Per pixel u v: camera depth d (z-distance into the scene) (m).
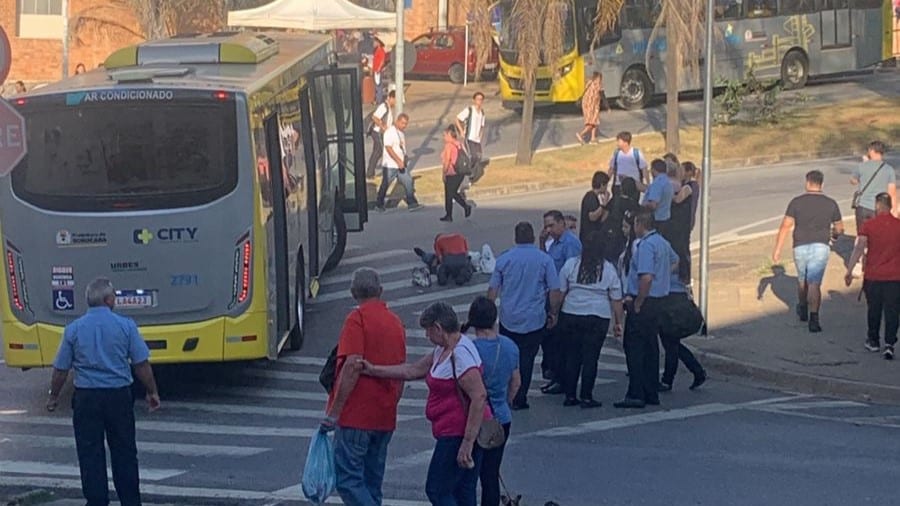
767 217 28.50
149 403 10.88
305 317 20.22
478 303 10.12
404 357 10.05
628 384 16.88
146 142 15.12
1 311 15.50
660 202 19.97
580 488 11.87
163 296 15.22
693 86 45.56
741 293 22.12
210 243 15.19
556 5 35.03
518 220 28.75
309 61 20.20
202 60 17.20
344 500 9.84
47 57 52.56
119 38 52.50
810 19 47.88
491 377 10.02
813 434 14.62
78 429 10.48
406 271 24.12
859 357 18.38
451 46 53.81
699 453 13.47
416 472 12.41
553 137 40.25
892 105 43.59
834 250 24.80
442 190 32.69
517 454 13.23
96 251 15.15
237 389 16.42
